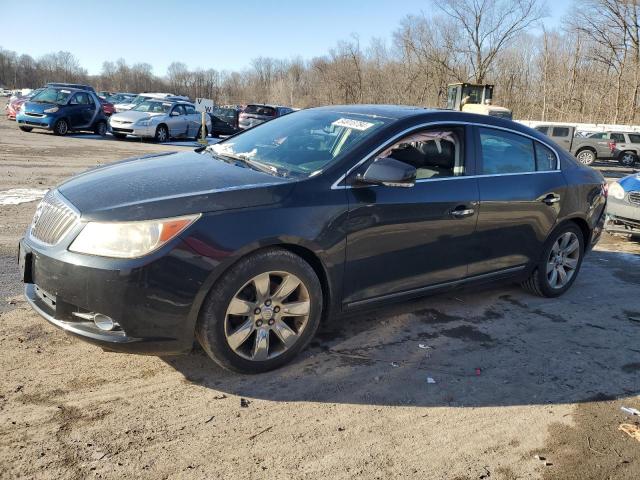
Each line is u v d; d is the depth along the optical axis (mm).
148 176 3490
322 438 2865
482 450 2859
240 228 3092
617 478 2703
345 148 3709
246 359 3307
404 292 3955
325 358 3695
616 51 42281
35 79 127812
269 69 90500
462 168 4203
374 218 3615
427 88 49969
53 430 2762
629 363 3928
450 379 3545
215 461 2631
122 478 2471
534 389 3488
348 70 57312
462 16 45625
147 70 122938
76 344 3635
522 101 48531
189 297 2996
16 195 8359
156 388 3211
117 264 2863
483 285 4543
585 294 5371
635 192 7172
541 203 4680
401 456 2768
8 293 4379
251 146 4219
